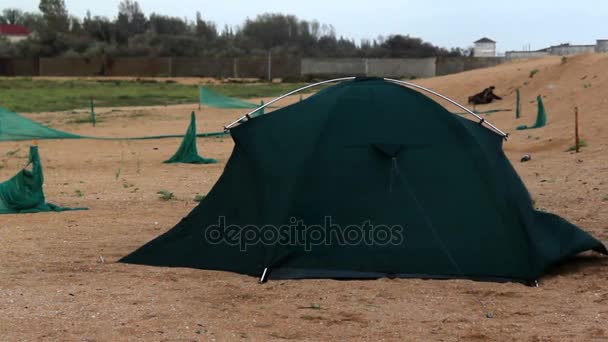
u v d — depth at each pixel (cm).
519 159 3005
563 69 5900
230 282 1279
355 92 1407
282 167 1355
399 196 1334
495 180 1351
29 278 1316
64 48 15475
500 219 1327
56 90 8944
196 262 1377
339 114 1381
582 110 4216
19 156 3306
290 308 1151
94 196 2211
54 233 1684
